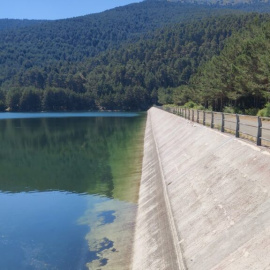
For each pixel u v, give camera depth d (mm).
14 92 184625
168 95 173875
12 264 15078
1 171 35188
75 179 30531
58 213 21406
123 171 32531
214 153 18281
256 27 68312
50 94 185000
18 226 19516
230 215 11148
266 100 58125
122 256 14742
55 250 16125
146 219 17344
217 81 66875
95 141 56688
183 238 12258
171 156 26703
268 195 10328
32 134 68625
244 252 8781
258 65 48781
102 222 19125
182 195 16422
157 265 11961
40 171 34781
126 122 98938
